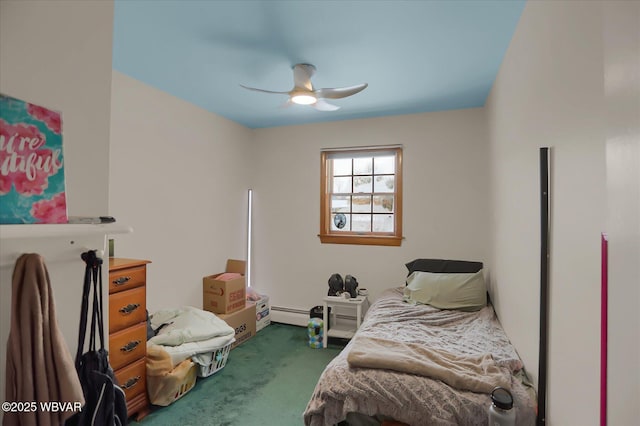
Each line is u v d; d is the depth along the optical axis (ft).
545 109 4.67
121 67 8.34
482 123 11.38
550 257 4.49
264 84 9.48
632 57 1.61
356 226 13.24
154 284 9.69
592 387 3.24
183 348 8.20
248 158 14.30
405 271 12.30
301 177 13.79
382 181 12.91
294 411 7.50
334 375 5.71
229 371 9.42
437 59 7.89
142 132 9.29
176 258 10.48
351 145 13.02
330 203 13.60
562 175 4.06
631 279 1.61
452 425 4.83
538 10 4.98
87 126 3.21
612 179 1.81
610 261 1.82
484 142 11.23
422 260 11.44
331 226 13.60
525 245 5.75
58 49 2.95
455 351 6.51
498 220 8.64
